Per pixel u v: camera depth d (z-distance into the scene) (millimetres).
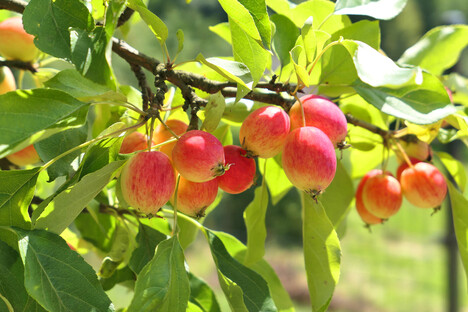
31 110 375
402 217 5012
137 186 390
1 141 360
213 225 4234
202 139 399
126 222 557
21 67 547
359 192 572
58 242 397
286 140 421
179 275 394
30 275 377
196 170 394
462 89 610
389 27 7801
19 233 393
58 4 417
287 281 3502
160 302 379
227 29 593
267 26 436
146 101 475
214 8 5324
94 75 407
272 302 463
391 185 544
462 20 1875
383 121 582
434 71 612
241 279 468
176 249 402
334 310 3004
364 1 529
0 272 402
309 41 445
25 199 413
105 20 428
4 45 534
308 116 432
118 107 493
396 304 3072
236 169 431
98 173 392
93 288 391
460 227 535
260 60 431
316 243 451
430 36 606
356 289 3301
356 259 3979
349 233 4766
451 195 537
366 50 421
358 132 593
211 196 425
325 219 447
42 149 428
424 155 568
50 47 407
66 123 380
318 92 512
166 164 396
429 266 3789
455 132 556
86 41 413
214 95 435
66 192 390
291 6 586
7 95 373
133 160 398
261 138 419
